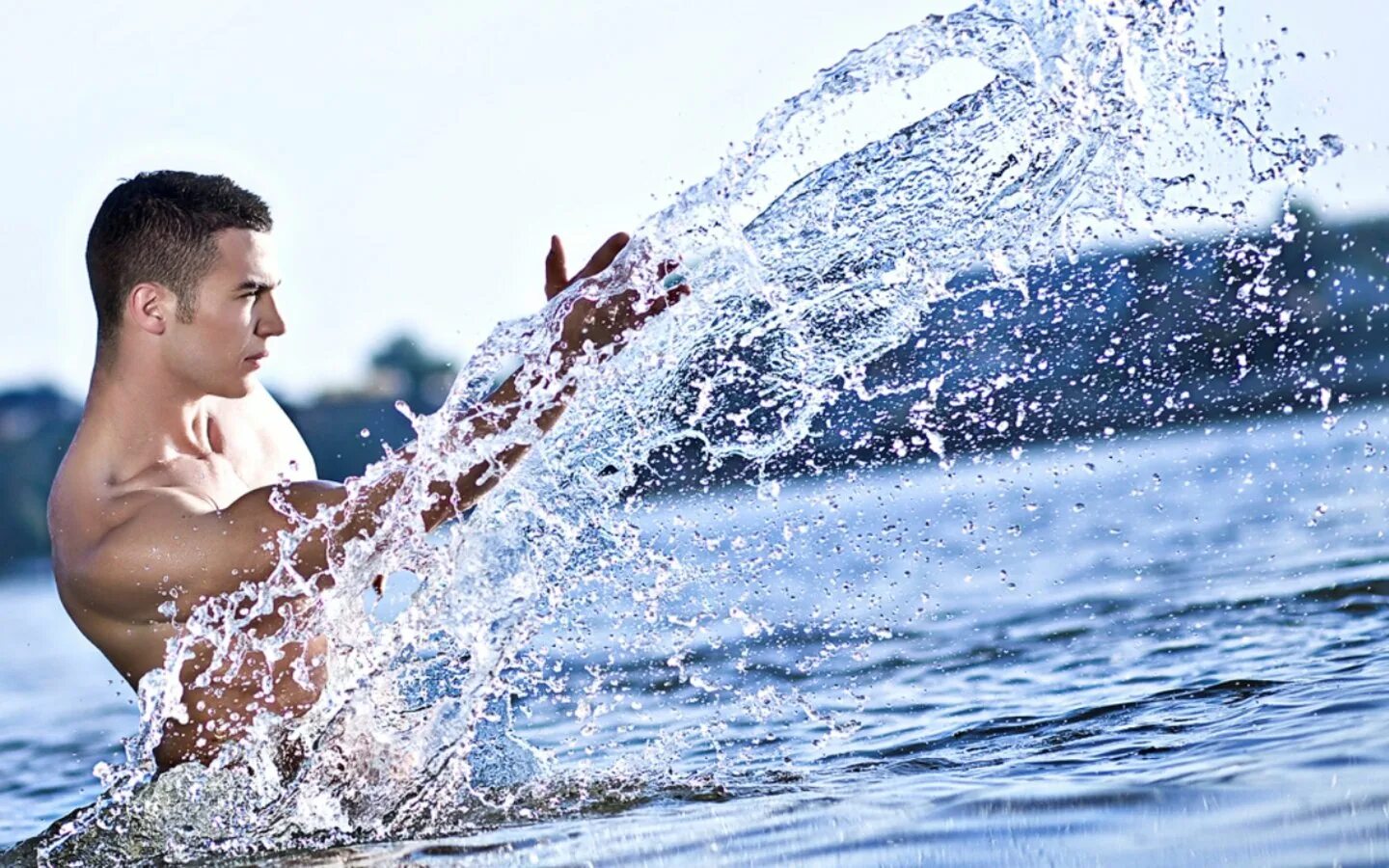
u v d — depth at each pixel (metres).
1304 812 6.80
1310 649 11.92
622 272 9.76
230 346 10.89
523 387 9.80
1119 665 12.56
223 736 10.63
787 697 13.41
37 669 25.22
